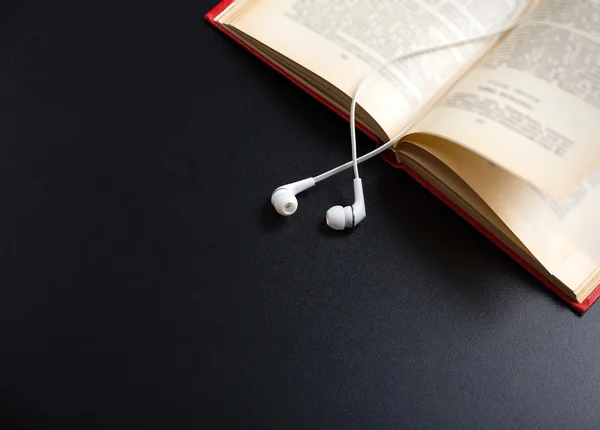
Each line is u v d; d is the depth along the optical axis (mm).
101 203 530
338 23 549
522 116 491
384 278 505
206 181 534
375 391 481
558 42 519
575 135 485
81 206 529
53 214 528
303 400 480
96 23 586
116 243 519
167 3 590
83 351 493
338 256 511
